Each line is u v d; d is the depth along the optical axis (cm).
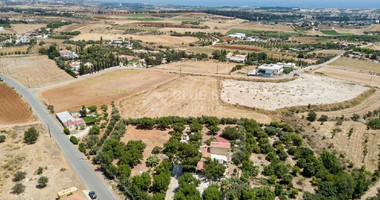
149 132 10006
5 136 9288
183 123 10625
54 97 13162
